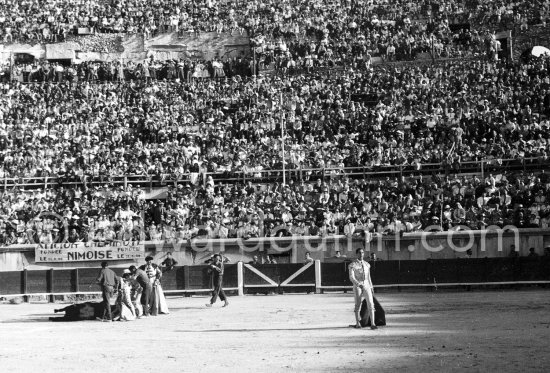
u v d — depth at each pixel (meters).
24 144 65.69
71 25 86.25
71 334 28.95
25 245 55.50
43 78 79.06
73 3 88.38
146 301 36.44
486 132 62.94
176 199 59.41
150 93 74.38
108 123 69.25
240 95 73.19
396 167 60.59
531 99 65.81
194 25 86.06
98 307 35.19
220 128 68.12
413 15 83.38
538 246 51.88
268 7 86.50
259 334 26.72
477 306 36.56
